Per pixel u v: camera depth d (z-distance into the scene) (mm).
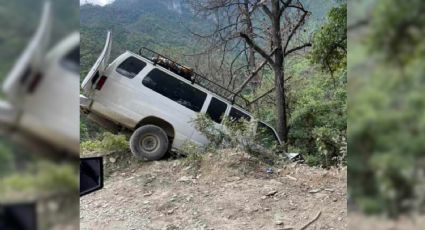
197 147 5562
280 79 9648
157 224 3766
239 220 3801
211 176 4930
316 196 4117
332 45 7184
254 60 11312
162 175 5008
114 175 5238
